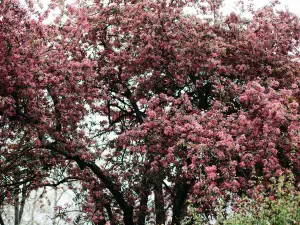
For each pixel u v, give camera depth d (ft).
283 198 26.61
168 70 45.88
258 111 38.47
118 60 47.01
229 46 45.27
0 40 37.42
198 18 45.75
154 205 51.83
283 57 46.68
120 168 47.50
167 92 47.06
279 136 36.52
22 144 42.27
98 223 47.06
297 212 25.40
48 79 39.83
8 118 40.19
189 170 36.68
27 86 38.75
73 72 40.78
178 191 45.75
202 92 47.55
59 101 42.42
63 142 41.83
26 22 39.29
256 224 25.86
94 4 49.14
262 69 45.34
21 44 39.17
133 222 47.16
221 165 35.37
